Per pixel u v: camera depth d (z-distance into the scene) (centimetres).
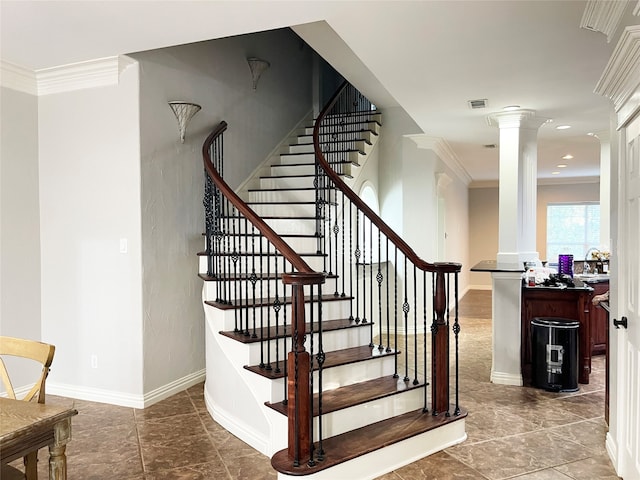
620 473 266
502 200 467
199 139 453
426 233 653
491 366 494
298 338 254
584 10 255
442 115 484
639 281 233
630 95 236
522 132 484
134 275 380
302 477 246
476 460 291
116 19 291
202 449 304
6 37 321
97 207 392
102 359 393
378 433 288
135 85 376
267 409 289
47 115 407
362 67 500
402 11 259
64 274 405
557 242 1170
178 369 417
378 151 664
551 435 327
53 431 180
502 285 445
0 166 380
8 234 387
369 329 375
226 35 314
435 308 321
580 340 448
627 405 259
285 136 621
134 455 296
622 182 266
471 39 294
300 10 270
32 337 405
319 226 444
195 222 441
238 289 380
